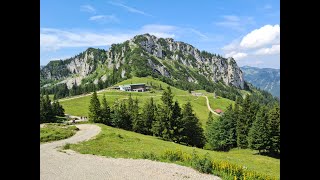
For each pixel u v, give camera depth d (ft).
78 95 554.05
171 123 230.89
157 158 85.20
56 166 74.18
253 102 244.42
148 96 526.16
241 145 232.53
